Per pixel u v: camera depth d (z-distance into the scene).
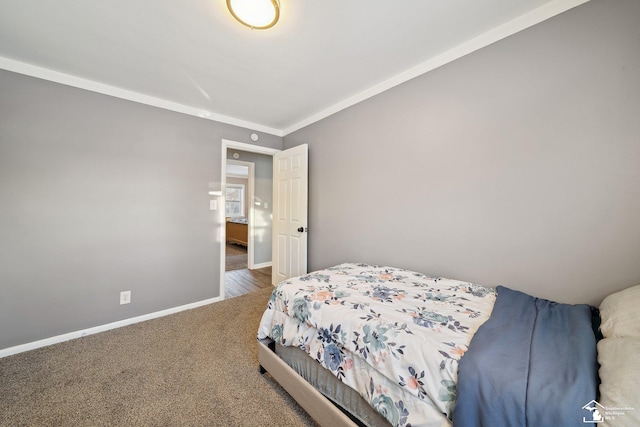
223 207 2.94
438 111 1.84
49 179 1.96
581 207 1.29
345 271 1.95
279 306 1.52
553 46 1.36
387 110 2.17
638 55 1.15
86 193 2.11
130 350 1.87
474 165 1.67
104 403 1.35
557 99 1.36
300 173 2.96
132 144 2.33
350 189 2.53
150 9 1.37
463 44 1.69
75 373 1.60
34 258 1.91
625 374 0.61
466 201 1.71
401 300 1.33
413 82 1.98
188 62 1.88
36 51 1.74
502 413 0.68
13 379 1.54
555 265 1.37
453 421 0.74
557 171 1.36
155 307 2.48
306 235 2.91
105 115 2.19
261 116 2.98
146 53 1.77
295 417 1.28
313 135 2.96
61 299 2.01
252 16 1.37
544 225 1.41
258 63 1.89
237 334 2.12
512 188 1.51
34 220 1.91
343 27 1.52
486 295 1.43
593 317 1.10
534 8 1.40
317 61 1.88
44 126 1.93
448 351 0.86
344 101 2.54
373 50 1.75
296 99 2.53
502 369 0.75
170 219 2.56
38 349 1.88
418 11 1.40
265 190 4.60
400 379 0.89
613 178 1.21
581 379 0.67
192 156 2.70
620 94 1.19
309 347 1.27
